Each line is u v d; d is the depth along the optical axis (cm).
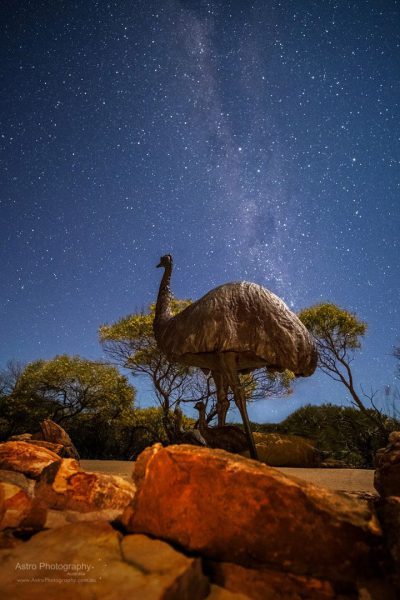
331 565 197
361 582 194
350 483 510
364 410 1227
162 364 1250
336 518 202
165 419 1183
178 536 211
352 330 1319
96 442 1334
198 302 589
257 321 551
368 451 1209
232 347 536
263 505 205
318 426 1428
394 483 354
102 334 1270
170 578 168
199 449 238
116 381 1385
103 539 211
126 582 167
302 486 215
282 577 192
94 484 276
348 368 1274
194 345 552
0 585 171
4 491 255
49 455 395
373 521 210
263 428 1463
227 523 206
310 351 569
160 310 686
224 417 632
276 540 201
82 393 1341
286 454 895
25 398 1299
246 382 1234
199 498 213
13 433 1295
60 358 1398
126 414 1355
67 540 210
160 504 221
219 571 196
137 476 282
